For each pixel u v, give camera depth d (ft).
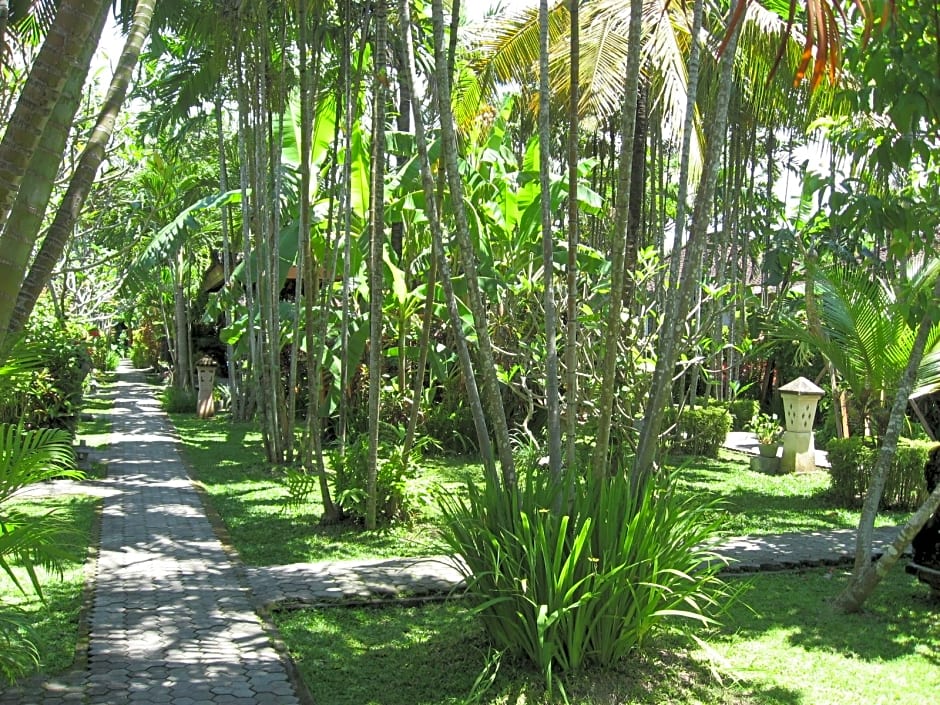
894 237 18.70
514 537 13.37
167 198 66.13
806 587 20.17
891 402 32.53
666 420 42.11
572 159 14.88
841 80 23.97
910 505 31.17
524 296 39.83
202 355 81.46
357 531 24.61
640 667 13.98
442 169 21.40
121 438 47.42
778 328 37.14
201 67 42.83
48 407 33.30
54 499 28.66
